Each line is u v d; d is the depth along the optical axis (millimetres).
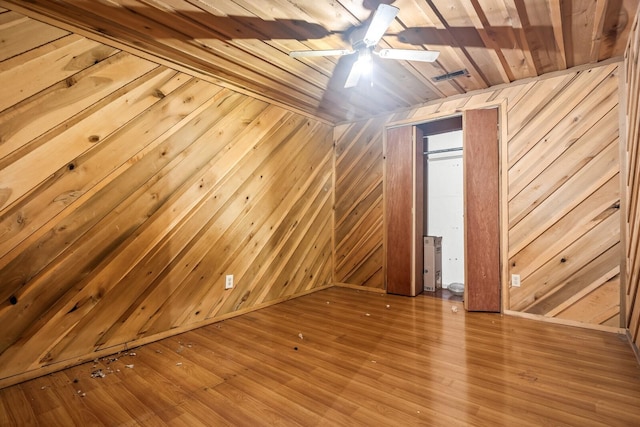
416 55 2070
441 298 3535
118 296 2201
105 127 2107
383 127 3789
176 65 2473
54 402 1617
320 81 2920
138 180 2281
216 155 2785
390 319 2850
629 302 2309
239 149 2979
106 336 2146
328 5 1882
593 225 2557
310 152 3818
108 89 2117
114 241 2178
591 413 1489
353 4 1876
